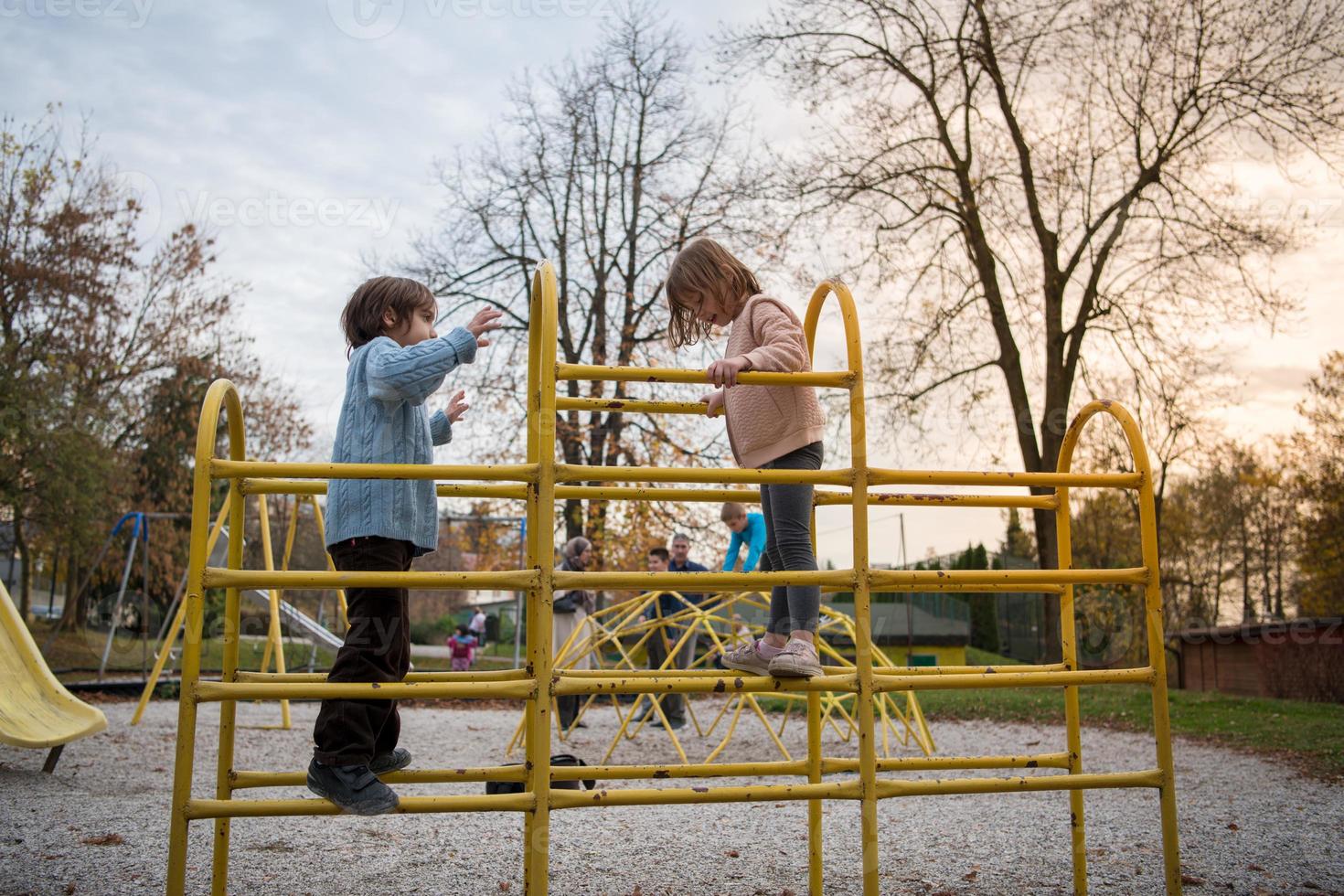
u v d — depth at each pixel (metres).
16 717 5.38
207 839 4.11
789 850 4.14
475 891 3.42
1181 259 15.47
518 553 17.12
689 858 3.98
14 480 18.86
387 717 2.70
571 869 3.75
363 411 2.80
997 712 11.09
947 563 22.89
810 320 3.31
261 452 22.89
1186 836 4.49
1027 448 16.66
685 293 3.18
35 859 3.67
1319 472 20.48
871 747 2.60
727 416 3.08
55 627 19.86
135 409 20.75
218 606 17.83
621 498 2.65
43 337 19.45
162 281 20.84
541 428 2.54
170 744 7.13
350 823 4.56
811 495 2.96
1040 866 3.88
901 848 4.19
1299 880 3.71
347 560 2.66
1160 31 15.18
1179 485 23.89
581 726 9.93
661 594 8.48
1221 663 14.58
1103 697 12.34
